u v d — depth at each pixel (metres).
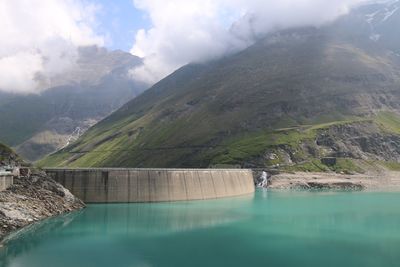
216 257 102.25
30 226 124.38
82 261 97.62
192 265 95.94
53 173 173.62
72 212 153.75
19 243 111.56
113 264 95.88
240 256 103.12
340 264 97.38
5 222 117.88
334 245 114.06
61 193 157.88
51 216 139.38
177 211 166.50
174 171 196.00
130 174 184.12
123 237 120.69
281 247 111.81
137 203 182.25
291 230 132.75
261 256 103.25
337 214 163.38
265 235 125.56
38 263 95.06
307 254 105.25
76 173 176.00
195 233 127.56
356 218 154.38
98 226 134.12
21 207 130.62
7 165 163.25
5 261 96.00
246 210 172.38
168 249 108.94
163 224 140.00
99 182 178.25
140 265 95.62
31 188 147.25
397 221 148.62
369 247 112.25
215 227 136.62
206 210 170.38
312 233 128.62
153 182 188.12
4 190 135.50
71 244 112.06
